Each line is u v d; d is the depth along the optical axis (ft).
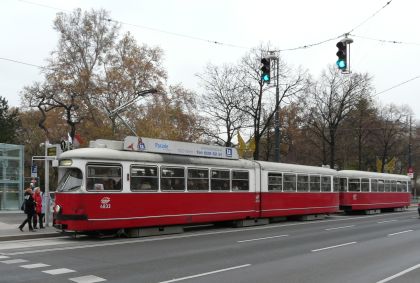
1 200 102.17
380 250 48.85
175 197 64.95
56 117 130.62
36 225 63.46
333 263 40.04
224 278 32.76
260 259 41.83
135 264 38.40
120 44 141.69
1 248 48.29
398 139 202.49
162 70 139.44
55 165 58.13
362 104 169.17
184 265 38.09
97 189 55.67
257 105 130.00
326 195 100.32
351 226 79.92
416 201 212.43
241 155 106.11
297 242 55.26
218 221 74.28
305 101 154.51
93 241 55.11
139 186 60.29
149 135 125.39
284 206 86.99
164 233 64.34
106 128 122.31
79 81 129.90
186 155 68.54
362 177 122.11
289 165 90.63
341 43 57.26
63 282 31.09
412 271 36.47
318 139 184.96
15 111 178.19
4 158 103.40
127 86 129.70
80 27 141.49
